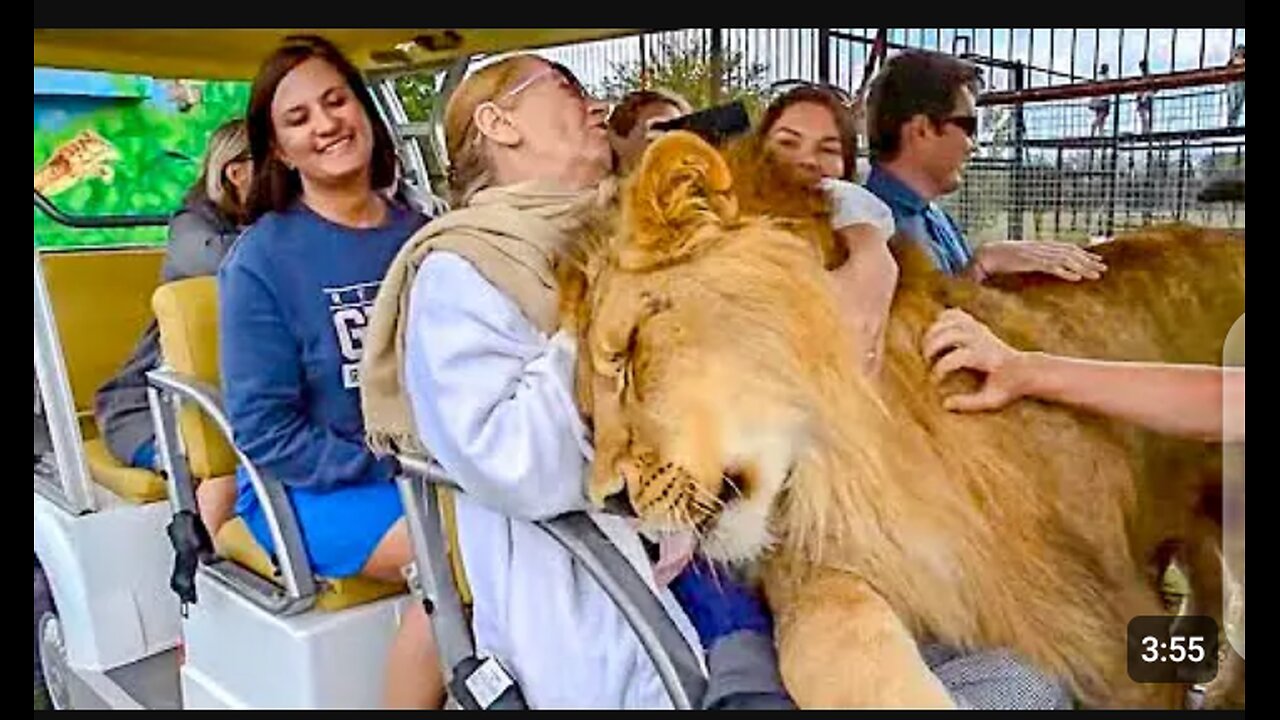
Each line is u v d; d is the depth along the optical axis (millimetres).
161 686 1680
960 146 1246
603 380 1219
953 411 1240
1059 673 1229
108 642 1726
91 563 1706
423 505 1289
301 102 1489
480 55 1453
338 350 1472
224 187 1715
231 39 1490
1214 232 1205
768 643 1224
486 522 1239
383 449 1315
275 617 1458
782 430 1227
